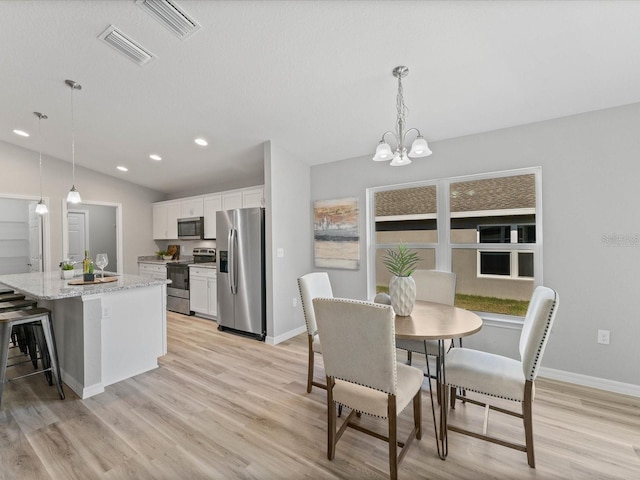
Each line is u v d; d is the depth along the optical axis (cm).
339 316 156
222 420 210
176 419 211
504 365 183
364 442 187
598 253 248
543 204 269
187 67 237
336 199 398
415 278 281
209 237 521
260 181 514
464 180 315
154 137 375
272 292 365
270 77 244
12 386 260
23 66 243
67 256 495
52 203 479
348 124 311
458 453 177
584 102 242
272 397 241
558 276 263
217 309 426
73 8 184
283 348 351
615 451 176
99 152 443
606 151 245
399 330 179
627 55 192
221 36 203
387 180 359
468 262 316
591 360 251
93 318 245
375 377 153
